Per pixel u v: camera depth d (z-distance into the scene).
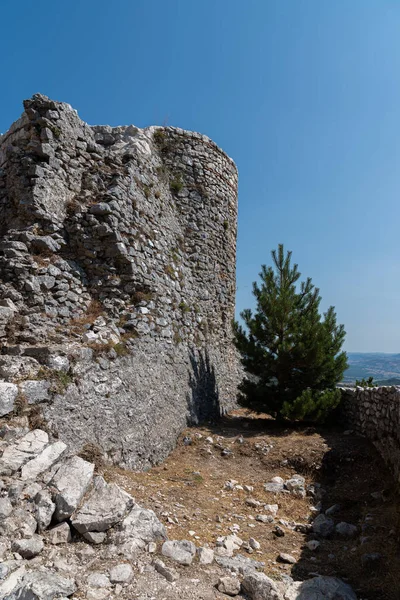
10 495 3.97
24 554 3.56
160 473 7.54
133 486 5.98
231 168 15.14
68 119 9.10
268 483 7.57
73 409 5.76
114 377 6.98
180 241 12.29
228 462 8.67
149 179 10.85
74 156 9.17
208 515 5.77
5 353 6.05
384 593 4.12
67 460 4.84
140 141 11.32
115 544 4.00
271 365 11.62
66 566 3.62
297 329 11.61
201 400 11.45
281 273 12.49
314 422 11.27
